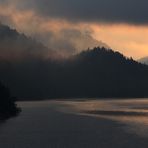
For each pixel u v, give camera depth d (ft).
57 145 379.96
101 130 489.67
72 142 396.57
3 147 369.91
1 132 471.21
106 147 369.09
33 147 369.91
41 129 500.74
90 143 390.01
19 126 536.42
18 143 389.60
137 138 418.31
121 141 400.06
